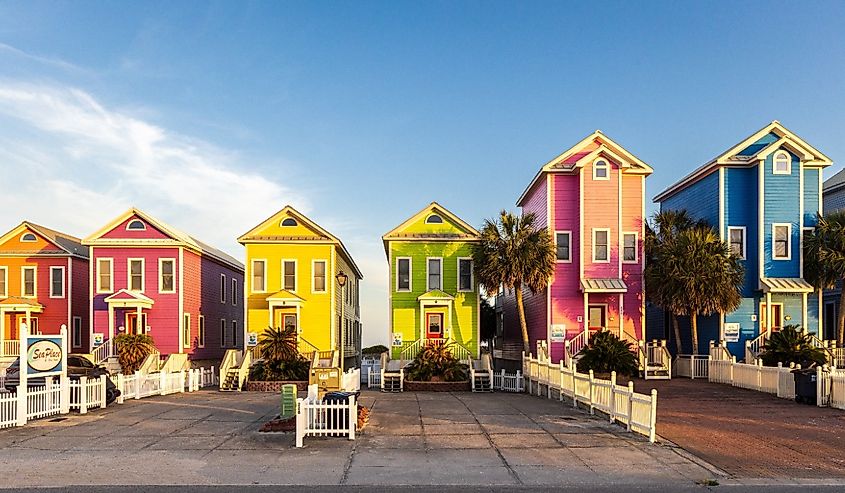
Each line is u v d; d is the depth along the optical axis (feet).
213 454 40.50
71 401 61.93
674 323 99.66
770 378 72.02
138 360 98.53
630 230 101.55
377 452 40.86
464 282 106.63
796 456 39.14
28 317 114.62
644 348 95.71
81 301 122.83
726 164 101.30
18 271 119.14
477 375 89.76
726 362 82.84
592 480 33.55
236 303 146.82
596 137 103.55
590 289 96.22
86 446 43.42
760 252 98.94
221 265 134.92
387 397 77.30
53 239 119.65
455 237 106.52
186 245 111.75
